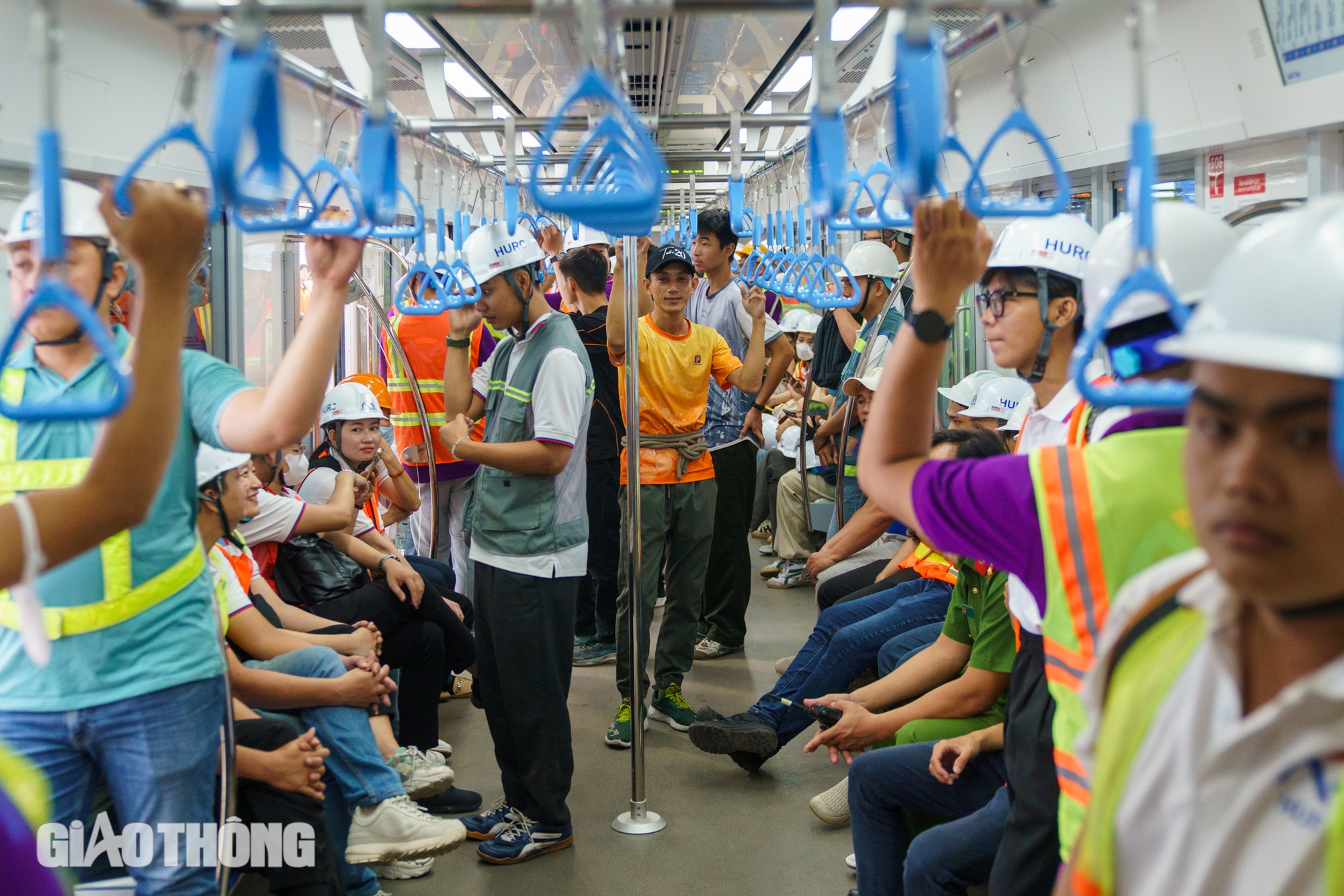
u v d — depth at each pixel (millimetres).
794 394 7367
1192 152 3596
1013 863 1696
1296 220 715
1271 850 765
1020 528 1322
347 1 1307
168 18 1321
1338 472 659
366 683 2777
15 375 1859
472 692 4785
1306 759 745
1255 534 683
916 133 1100
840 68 4043
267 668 2861
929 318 1350
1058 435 1798
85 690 1854
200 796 1983
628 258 3340
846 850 3258
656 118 2736
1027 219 1915
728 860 3203
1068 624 1315
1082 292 1871
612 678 5059
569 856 3238
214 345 4043
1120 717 895
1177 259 1445
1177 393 1178
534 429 3121
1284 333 670
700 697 4691
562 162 5191
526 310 3217
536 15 1327
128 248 1169
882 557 4496
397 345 4836
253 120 1295
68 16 2883
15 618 1839
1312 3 2771
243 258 4184
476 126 2742
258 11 1156
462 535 5555
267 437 1797
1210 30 3182
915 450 1414
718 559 5238
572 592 3215
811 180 1562
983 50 4340
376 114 1343
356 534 3988
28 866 657
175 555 1944
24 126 2842
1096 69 3793
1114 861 886
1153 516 1268
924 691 2861
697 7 1365
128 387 1055
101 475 1199
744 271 4672
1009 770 1748
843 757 4016
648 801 3648
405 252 5449
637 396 3365
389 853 2732
